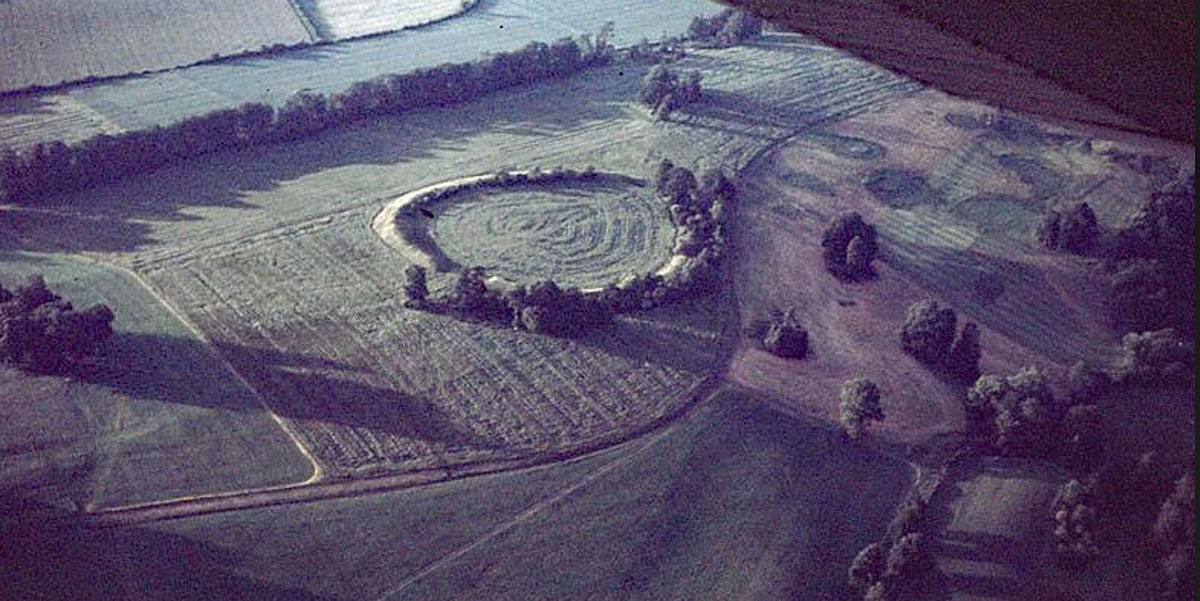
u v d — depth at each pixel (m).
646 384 121.69
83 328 118.31
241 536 97.69
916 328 127.62
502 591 93.44
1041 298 144.12
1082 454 107.19
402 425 113.19
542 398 118.56
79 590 90.88
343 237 152.88
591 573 95.44
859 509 103.19
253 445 108.94
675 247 153.88
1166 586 92.75
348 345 126.44
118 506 100.00
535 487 105.62
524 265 148.12
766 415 117.00
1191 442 112.81
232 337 127.00
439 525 100.38
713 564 96.50
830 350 129.62
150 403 113.88
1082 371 120.69
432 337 128.38
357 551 97.00
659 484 106.12
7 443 106.69
